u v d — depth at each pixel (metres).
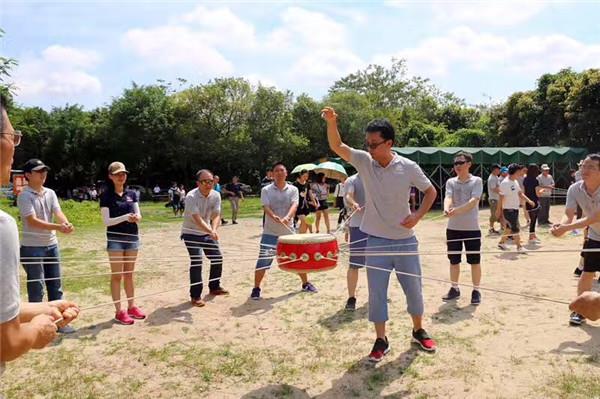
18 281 1.89
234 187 17.19
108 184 6.04
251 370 4.56
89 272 8.73
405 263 4.75
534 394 3.94
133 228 6.11
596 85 27.94
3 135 1.90
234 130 43.56
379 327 4.70
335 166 14.72
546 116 32.12
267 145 43.16
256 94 43.62
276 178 6.93
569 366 4.40
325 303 6.62
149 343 5.30
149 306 6.71
